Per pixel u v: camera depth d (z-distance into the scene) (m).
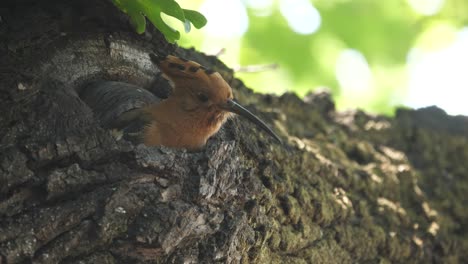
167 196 5.00
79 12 5.68
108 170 4.91
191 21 5.57
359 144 8.30
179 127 5.68
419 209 8.00
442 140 9.22
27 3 5.55
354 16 12.34
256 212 5.74
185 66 5.81
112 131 5.31
